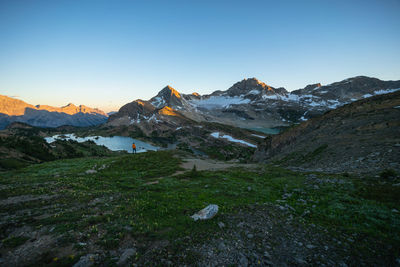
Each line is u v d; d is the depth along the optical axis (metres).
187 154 51.62
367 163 20.33
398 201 11.26
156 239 8.29
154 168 32.34
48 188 16.67
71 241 7.81
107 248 7.49
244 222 10.38
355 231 9.09
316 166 26.83
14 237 8.03
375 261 7.04
